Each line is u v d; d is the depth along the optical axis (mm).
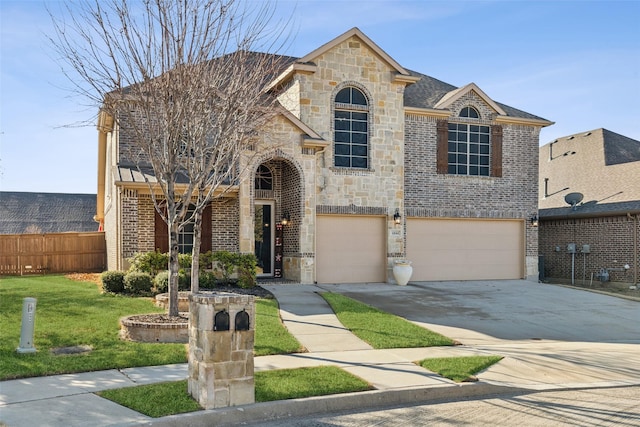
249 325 6648
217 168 10852
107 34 10219
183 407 6316
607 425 6359
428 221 20938
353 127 19734
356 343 10234
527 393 7859
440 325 12469
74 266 21734
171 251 10672
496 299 16547
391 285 19297
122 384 7176
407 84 20500
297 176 18422
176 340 9719
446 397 7570
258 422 6371
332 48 19297
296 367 8367
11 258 20672
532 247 22266
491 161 21750
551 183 32656
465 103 21406
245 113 10695
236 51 10898
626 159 29203
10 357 8141
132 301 12898
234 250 18438
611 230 22531
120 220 16438
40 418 5855
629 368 9273
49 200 41500
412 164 20562
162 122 10359
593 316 14305
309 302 14391
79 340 9328
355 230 19688
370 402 7133
